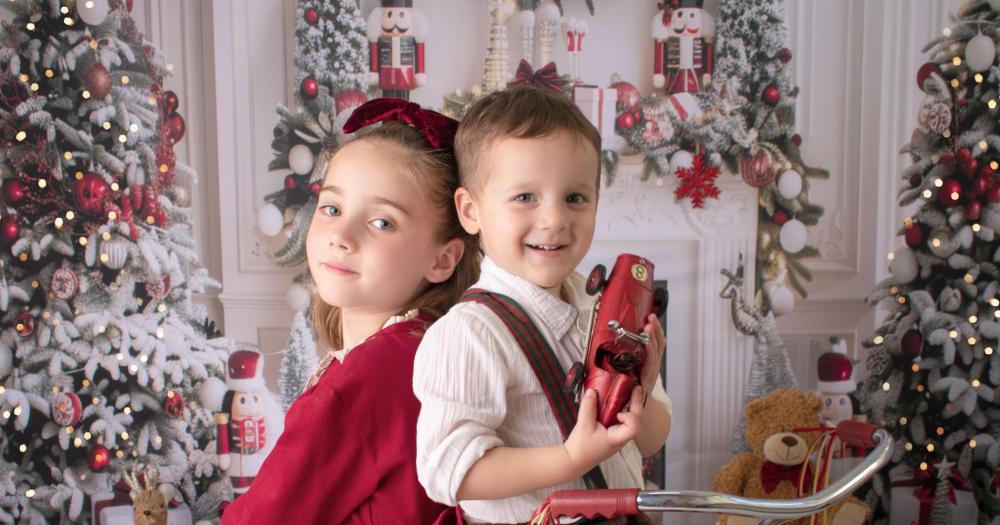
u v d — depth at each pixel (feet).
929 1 9.61
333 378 3.65
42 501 9.18
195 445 9.53
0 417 9.03
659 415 3.67
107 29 9.15
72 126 9.13
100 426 9.28
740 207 9.82
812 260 10.01
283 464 3.54
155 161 9.37
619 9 9.65
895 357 9.86
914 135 9.70
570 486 3.31
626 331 2.90
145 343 9.37
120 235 9.29
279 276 9.68
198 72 9.48
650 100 9.51
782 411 8.66
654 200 9.73
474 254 4.31
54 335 9.20
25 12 8.93
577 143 3.19
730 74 9.48
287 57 9.53
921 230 9.68
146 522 8.62
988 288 9.49
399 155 3.90
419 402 3.63
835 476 9.57
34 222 9.11
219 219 9.63
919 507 9.52
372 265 3.86
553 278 3.26
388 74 9.37
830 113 9.89
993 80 9.36
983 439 9.64
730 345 9.95
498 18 9.39
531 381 3.21
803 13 9.76
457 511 3.38
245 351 9.57
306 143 9.35
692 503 2.77
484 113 3.36
